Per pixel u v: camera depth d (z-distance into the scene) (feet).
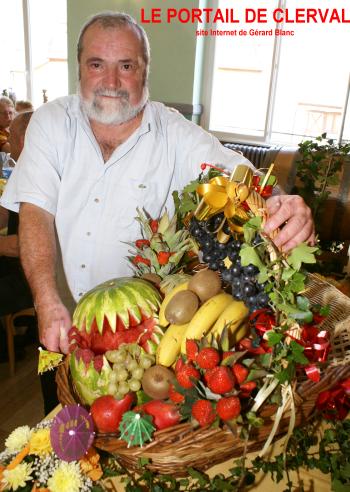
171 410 2.79
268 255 2.75
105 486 2.78
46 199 4.55
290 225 2.77
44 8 17.62
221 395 2.62
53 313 3.69
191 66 13.99
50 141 4.62
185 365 2.70
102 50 4.33
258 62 14.53
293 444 3.05
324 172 7.06
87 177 4.68
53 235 4.49
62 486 2.58
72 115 4.70
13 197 4.64
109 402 2.86
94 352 3.27
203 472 2.87
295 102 14.94
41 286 3.93
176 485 2.73
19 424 6.94
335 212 7.02
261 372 2.75
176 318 3.05
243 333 3.12
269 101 14.64
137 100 4.55
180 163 4.87
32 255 4.22
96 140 4.72
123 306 3.25
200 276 3.24
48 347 3.58
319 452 3.02
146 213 4.84
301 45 14.19
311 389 2.95
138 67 4.49
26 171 4.59
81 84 4.54
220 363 2.74
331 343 3.57
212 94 14.99
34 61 18.20
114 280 3.55
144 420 2.67
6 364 8.37
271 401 2.80
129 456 2.71
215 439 2.65
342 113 13.99
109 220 4.75
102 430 2.85
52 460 2.78
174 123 4.87
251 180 2.86
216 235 3.21
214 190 2.74
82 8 14.67
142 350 3.09
